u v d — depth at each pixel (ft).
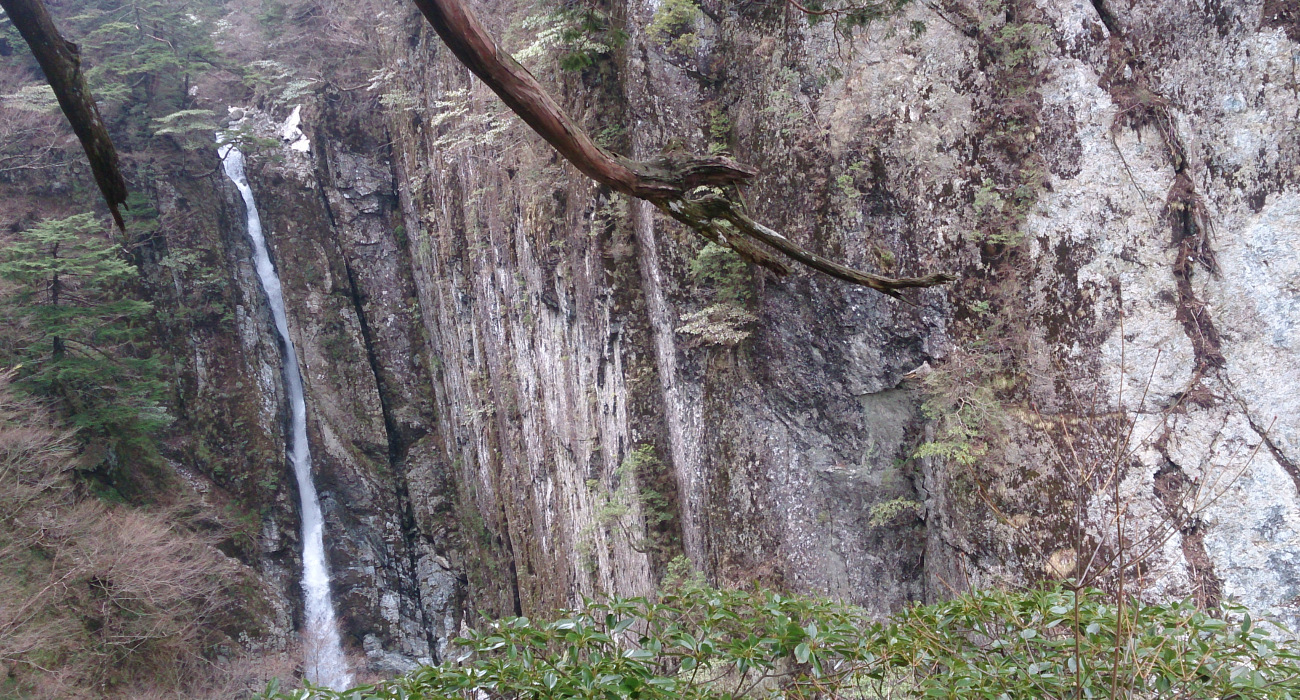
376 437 96.43
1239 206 25.21
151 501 78.38
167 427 85.66
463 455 91.30
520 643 11.51
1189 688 10.44
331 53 96.17
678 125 39.42
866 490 34.47
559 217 51.57
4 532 56.39
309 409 95.25
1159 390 26.16
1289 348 24.50
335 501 94.68
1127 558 24.85
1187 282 26.11
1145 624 11.28
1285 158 24.43
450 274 81.82
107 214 84.38
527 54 43.55
